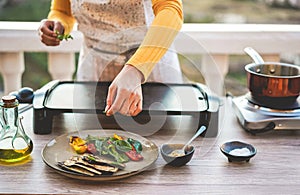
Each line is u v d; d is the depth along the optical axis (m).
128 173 1.26
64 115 1.66
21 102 1.75
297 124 1.57
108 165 1.29
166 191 1.23
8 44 2.17
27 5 3.23
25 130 1.56
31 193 1.21
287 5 3.06
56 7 1.83
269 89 1.60
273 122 1.56
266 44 2.18
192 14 3.19
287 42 2.18
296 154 1.44
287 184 1.27
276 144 1.50
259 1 3.11
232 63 3.07
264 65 1.69
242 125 1.60
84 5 1.71
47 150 1.38
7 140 1.35
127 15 1.69
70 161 1.31
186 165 1.35
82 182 1.26
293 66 1.67
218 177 1.30
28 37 2.16
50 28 1.73
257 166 1.36
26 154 1.36
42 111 1.52
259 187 1.25
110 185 1.25
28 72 3.38
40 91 1.63
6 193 1.21
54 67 2.26
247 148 1.42
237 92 2.99
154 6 1.47
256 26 2.24
